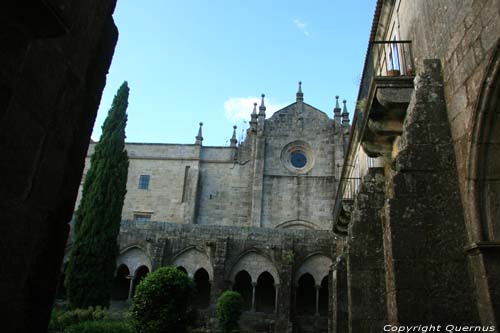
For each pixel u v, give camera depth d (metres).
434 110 7.75
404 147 7.56
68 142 4.21
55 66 3.85
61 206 4.30
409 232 6.88
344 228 20.41
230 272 28.98
